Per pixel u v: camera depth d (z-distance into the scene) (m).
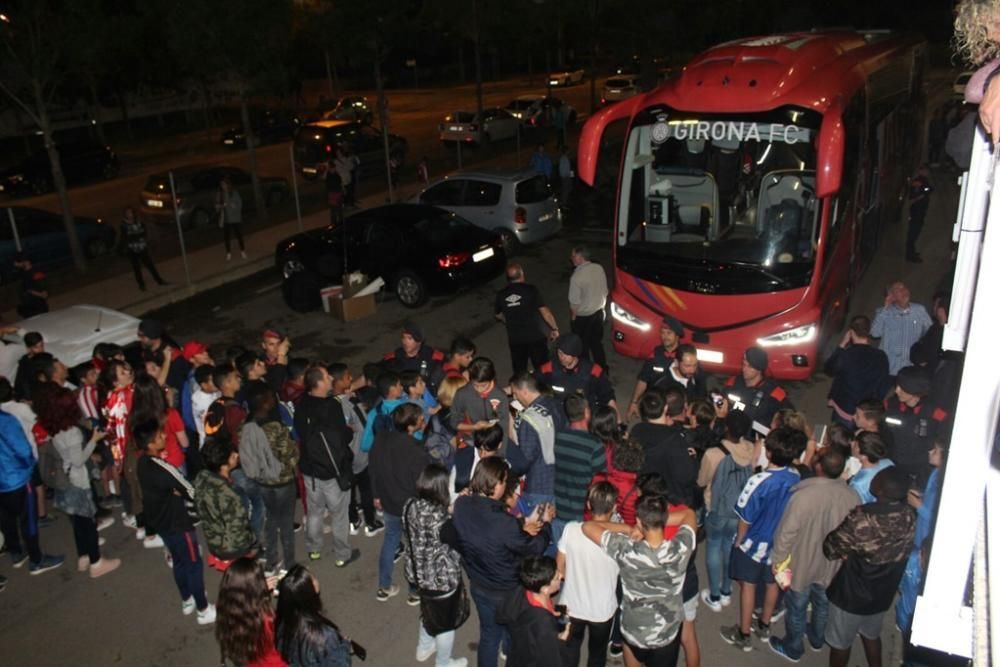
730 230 9.11
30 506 7.09
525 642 4.38
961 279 2.23
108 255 17.66
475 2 26.56
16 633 6.52
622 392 10.25
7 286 16.00
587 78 52.28
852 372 7.25
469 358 7.71
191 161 31.31
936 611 1.93
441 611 5.29
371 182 25.05
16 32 14.68
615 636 5.75
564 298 13.89
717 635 6.05
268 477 6.37
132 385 7.23
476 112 30.03
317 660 4.17
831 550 4.80
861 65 10.35
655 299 9.56
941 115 20.20
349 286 13.23
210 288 15.50
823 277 9.01
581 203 20.80
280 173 27.22
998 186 1.75
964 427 1.83
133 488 7.23
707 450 5.89
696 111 8.89
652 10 26.08
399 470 6.11
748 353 6.68
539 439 6.11
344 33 22.16
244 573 4.25
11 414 6.89
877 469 5.27
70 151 27.11
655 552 4.56
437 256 13.20
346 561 7.11
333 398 6.62
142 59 34.72
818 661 5.74
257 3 18.45
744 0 25.88
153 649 6.29
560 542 4.89
